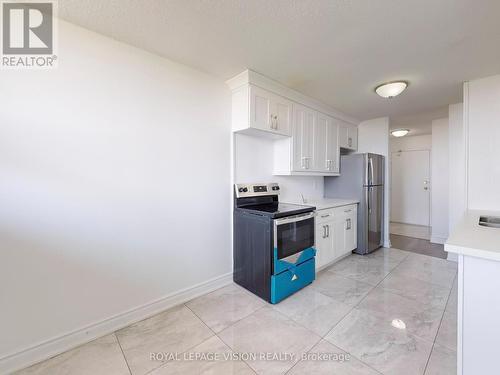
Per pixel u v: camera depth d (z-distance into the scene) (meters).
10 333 1.44
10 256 1.43
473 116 2.50
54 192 1.57
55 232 1.57
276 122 2.60
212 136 2.41
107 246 1.79
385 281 2.62
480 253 1.02
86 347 1.63
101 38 1.73
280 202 3.14
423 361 1.47
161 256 2.07
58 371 1.44
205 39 1.78
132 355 1.56
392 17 1.53
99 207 1.74
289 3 1.41
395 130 5.00
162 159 2.06
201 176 2.34
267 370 1.42
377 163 3.73
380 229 3.85
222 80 2.48
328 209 2.98
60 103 1.58
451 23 1.58
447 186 4.04
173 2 1.40
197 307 2.12
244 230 2.44
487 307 1.03
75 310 1.66
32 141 1.49
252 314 2.01
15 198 1.44
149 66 1.97
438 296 2.28
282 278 2.23
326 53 1.97
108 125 1.77
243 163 2.70
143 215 1.96
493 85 2.39
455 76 2.39
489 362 1.03
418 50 1.92
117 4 1.42
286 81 2.51
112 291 1.82
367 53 1.97
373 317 1.95
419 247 3.93
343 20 1.56
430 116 3.91
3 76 1.41
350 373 1.39
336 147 3.63
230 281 2.60
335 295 2.32
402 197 5.97
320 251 2.87
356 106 3.34
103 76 1.75
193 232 2.29
